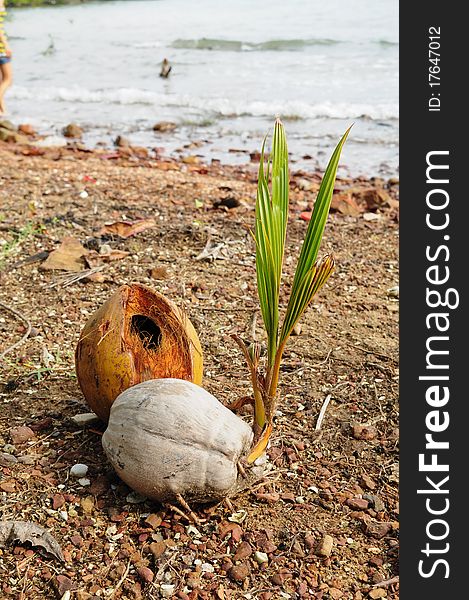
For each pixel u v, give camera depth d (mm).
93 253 3031
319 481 2129
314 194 4211
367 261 3127
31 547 1961
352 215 3734
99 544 1966
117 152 5320
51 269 2941
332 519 2041
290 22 10961
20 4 14789
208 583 1901
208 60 9477
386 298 2869
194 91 7852
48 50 10805
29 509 2031
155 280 2908
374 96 7258
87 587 1895
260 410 2027
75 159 4914
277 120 1922
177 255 3080
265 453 2178
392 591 1909
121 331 2082
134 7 13969
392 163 5316
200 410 1961
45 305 2762
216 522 2008
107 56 10164
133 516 2016
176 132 6395
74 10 14203
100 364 2080
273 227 1926
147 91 7910
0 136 5664
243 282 2918
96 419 2248
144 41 10961
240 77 8383
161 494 1967
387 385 2430
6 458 2143
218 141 6031
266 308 1969
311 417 2316
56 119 6953
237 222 3430
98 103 7715
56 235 3217
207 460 1942
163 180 4254
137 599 1879
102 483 2082
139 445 1945
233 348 2572
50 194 3793
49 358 2500
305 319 2738
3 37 6055
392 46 9344
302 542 1986
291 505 2066
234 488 1987
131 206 3615
